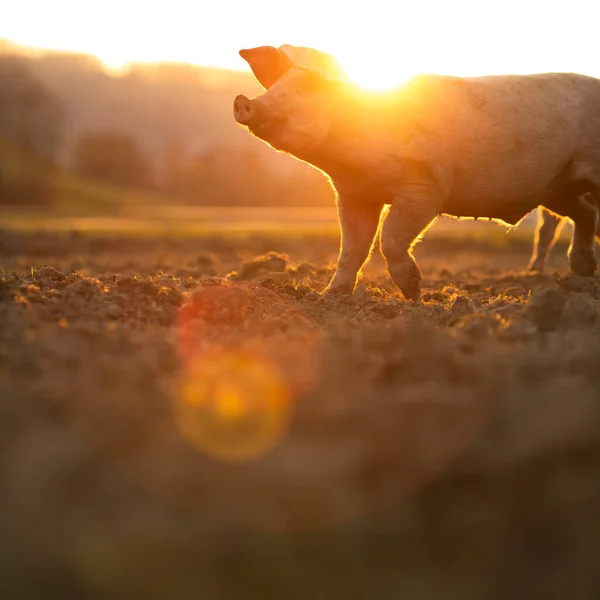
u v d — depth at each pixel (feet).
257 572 14.52
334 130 42.22
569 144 47.67
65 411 19.30
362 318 37.40
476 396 20.53
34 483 16.02
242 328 32.89
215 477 16.42
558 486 16.29
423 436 17.66
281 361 25.07
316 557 14.89
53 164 579.48
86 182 556.51
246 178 569.64
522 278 62.95
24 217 266.77
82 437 17.70
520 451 16.81
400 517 15.74
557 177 48.83
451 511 16.02
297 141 41.81
